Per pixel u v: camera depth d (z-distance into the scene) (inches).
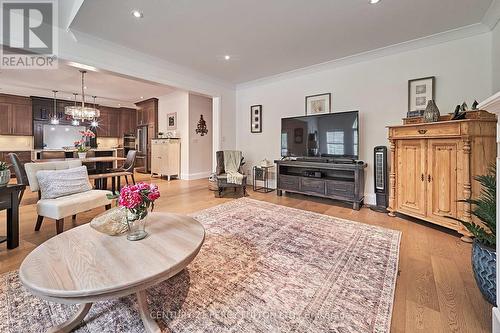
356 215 126.8
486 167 91.3
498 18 100.7
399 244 89.5
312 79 173.9
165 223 70.3
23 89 242.1
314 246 87.2
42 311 53.3
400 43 130.6
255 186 202.7
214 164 207.0
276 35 121.0
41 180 101.6
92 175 163.2
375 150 136.6
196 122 257.9
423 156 108.7
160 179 253.3
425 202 108.0
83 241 57.0
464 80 118.3
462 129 91.7
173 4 94.3
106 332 47.2
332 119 153.3
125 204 55.7
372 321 50.1
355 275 68.0
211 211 132.6
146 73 148.3
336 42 129.7
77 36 117.1
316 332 47.2
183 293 59.4
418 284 64.5
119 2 92.8
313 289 61.3
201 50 140.4
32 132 277.9
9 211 84.6
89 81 211.6
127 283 40.7
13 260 77.2
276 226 108.5
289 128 176.4
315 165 153.5
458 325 49.3
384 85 142.3
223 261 75.8
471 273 69.9
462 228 93.1
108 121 344.5
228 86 213.2
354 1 92.6
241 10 98.8
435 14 102.0
